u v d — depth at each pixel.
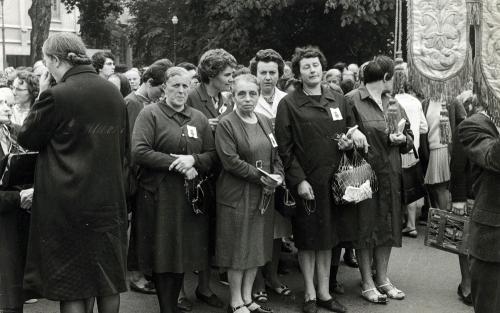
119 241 3.74
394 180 5.36
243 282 4.99
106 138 3.69
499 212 3.55
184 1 29.45
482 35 3.65
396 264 6.52
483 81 3.64
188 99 5.38
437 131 7.50
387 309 5.23
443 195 7.73
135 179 4.62
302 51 5.06
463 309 5.24
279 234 5.38
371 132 5.27
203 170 4.61
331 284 5.62
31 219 3.68
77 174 3.58
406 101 7.09
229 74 5.30
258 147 4.79
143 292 5.64
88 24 33.66
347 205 5.16
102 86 3.73
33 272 3.67
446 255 6.85
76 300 3.66
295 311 5.16
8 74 9.23
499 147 3.39
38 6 21.88
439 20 6.55
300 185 4.92
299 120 4.98
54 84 4.01
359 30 22.91
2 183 3.89
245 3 21.23
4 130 4.16
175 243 4.55
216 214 4.81
